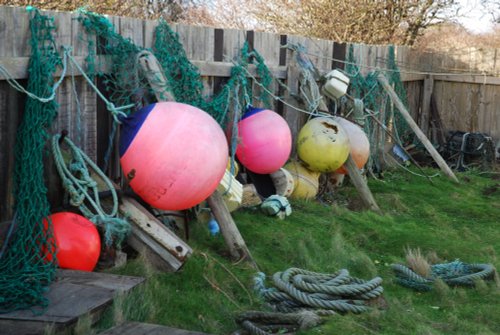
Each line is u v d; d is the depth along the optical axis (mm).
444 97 15180
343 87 10125
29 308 4434
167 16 16281
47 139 5738
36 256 5047
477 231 8914
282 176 8797
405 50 14047
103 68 6496
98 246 5328
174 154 5699
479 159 13695
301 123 10367
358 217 8805
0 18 5141
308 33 17266
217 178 5941
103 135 6711
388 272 6840
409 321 5406
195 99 7574
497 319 5707
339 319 5211
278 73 9766
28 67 5414
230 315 5238
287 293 5559
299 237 7426
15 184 5305
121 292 4727
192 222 7059
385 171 12281
